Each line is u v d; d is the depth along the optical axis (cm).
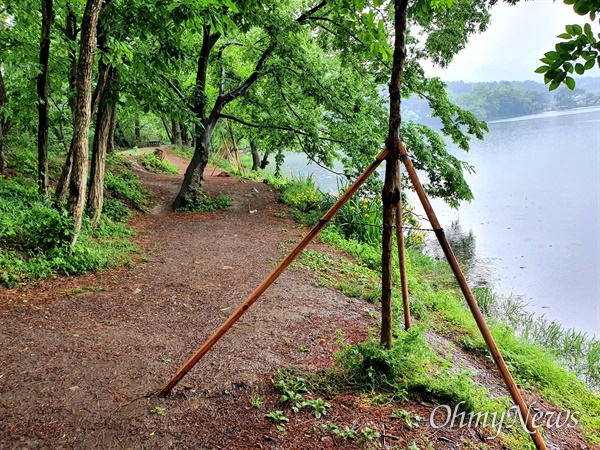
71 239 642
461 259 1117
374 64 1158
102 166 862
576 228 1373
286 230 1006
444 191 1265
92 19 636
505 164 3064
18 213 701
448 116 1217
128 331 429
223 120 1947
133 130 2938
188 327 452
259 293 312
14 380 317
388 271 362
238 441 268
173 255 771
